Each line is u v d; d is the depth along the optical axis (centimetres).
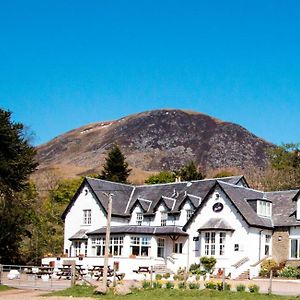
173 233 6350
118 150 10406
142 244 6512
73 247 7262
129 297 3756
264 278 5575
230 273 5638
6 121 5997
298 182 9750
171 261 6344
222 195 6203
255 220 6016
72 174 17862
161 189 7306
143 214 6988
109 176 10175
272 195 6619
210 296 3750
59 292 4059
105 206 7100
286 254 5988
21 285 4691
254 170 13475
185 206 6650
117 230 6581
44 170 17912
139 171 19250
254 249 5938
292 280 5247
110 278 5219
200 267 6053
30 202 7669
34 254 7431
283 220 6128
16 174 6000
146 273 5781
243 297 3669
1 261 6681
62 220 8300
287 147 10881
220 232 6059
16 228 6769
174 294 3831
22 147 6144
